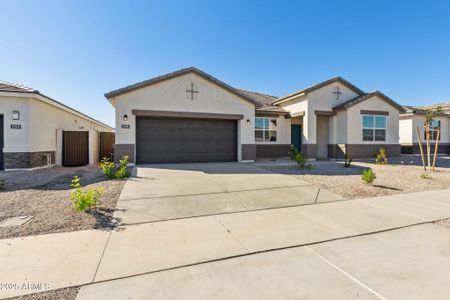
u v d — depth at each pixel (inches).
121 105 477.4
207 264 124.4
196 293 100.0
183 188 286.5
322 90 658.8
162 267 120.7
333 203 242.4
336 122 676.7
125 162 369.1
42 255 131.6
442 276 113.2
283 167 474.3
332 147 679.7
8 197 244.5
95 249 139.5
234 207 225.6
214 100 532.1
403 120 848.3
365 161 622.2
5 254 132.3
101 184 301.7
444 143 879.1
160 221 188.2
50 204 222.2
